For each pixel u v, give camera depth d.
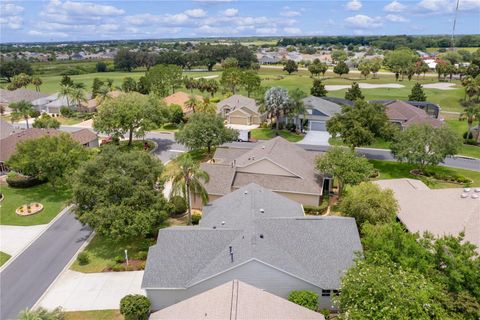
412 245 23.72
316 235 29.56
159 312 23.88
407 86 134.25
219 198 40.16
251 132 78.81
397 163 59.22
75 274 32.50
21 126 87.62
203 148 66.44
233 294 22.91
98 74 196.62
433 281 21.91
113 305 28.39
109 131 66.12
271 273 26.28
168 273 27.22
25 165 46.56
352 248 28.59
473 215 30.88
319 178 45.12
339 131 54.62
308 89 127.81
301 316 22.48
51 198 48.53
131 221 33.50
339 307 23.84
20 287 30.89
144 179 36.91
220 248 28.61
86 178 35.97
